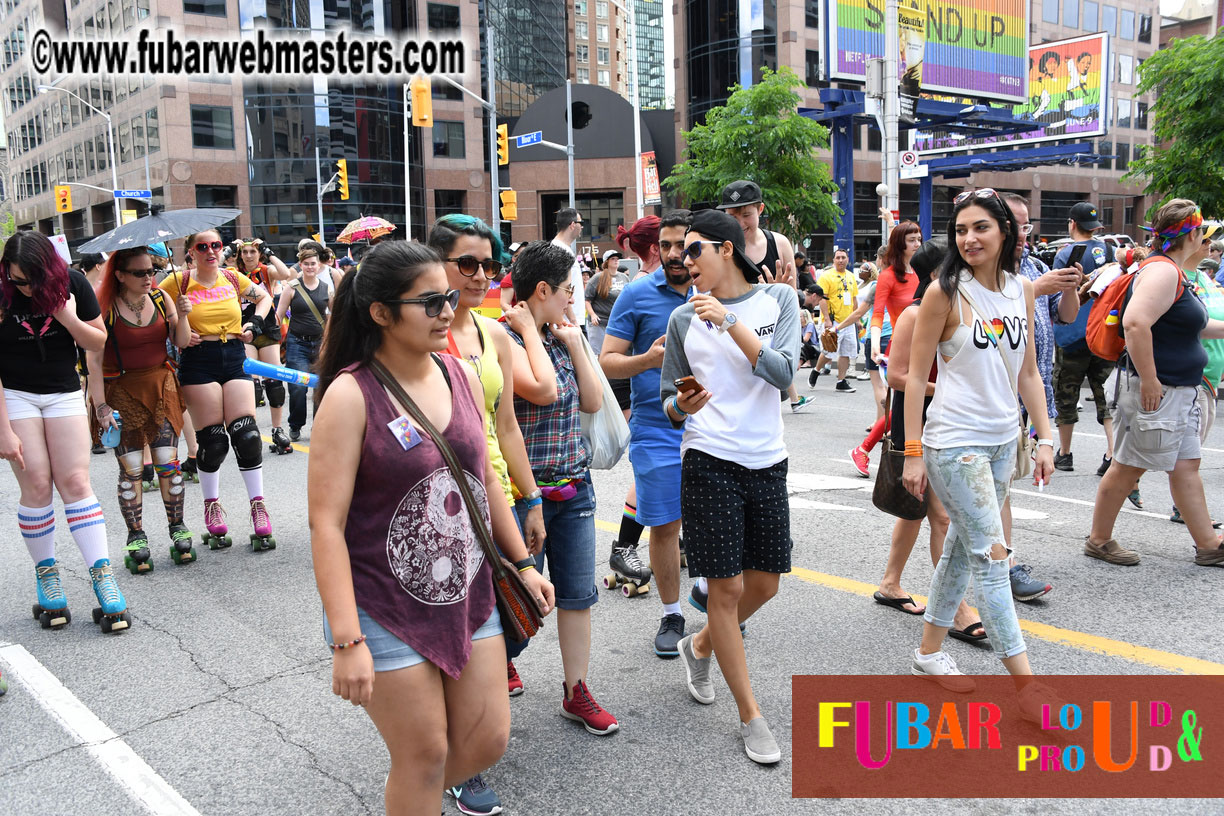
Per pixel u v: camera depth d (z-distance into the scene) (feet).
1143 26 214.07
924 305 11.29
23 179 274.77
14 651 14.11
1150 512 20.88
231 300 19.24
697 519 10.61
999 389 11.19
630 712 11.81
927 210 131.03
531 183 175.22
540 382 10.84
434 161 183.21
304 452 30.86
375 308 7.22
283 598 16.42
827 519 20.94
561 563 11.37
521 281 11.28
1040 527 19.72
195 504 23.75
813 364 49.85
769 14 148.56
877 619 14.62
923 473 11.64
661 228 13.91
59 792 10.00
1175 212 15.80
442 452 7.43
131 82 179.73
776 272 16.83
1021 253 12.55
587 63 391.24
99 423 17.07
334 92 169.99
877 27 96.68
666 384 11.16
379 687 7.23
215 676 13.07
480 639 7.77
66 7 217.36
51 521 15.17
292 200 170.19
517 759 10.64
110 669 13.38
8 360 14.44
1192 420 16.39
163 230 17.31
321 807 9.66
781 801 9.59
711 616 10.67
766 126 93.86
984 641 13.60
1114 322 16.49
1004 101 111.04
